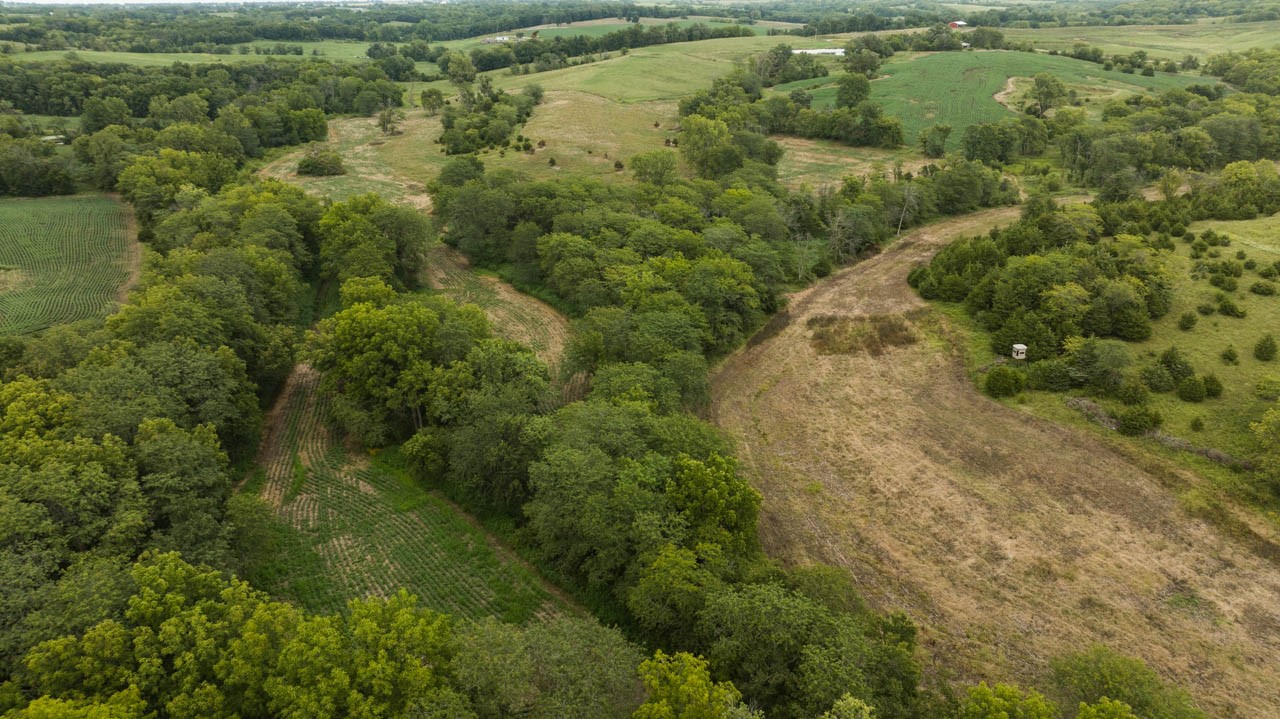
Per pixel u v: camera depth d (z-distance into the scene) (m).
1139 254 79.19
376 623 33.19
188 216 87.81
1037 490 54.72
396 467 58.31
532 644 32.59
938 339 78.94
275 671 31.22
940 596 45.59
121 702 29.12
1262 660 40.56
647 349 63.50
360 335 60.34
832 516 53.12
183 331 58.19
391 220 89.94
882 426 64.06
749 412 67.38
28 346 58.09
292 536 50.41
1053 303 72.75
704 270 79.06
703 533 42.22
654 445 49.31
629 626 42.75
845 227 103.06
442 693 30.03
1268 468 51.34
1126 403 62.47
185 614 33.12
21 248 94.88
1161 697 33.09
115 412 46.66
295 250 87.12
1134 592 45.34
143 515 40.31
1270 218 96.88
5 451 42.16
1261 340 66.38
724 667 34.59
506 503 52.50
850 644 33.41
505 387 56.44
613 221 93.12
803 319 85.81
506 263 99.88
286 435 62.81
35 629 31.80
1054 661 37.00
